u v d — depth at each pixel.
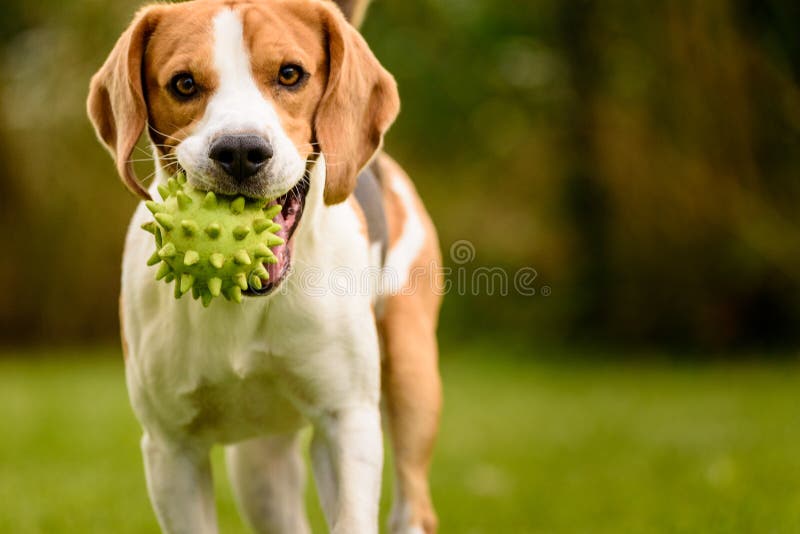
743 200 14.98
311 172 4.53
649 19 14.99
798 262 14.93
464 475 8.51
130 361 4.73
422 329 5.57
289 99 4.38
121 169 4.43
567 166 16.55
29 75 18.05
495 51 17.86
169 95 4.34
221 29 4.32
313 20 4.50
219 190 4.11
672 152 15.24
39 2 17.95
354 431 4.70
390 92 4.72
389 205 5.94
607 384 13.72
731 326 15.79
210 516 4.83
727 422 10.56
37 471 8.58
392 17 17.70
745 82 14.64
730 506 6.85
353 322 4.71
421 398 5.39
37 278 18.30
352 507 4.55
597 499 7.47
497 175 18.69
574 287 16.83
